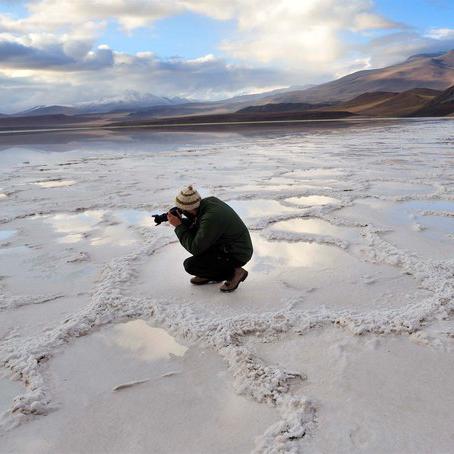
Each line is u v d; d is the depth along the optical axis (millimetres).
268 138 26547
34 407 2477
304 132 31766
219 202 3893
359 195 8492
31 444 2244
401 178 10516
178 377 2801
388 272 4508
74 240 5898
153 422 2393
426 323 3371
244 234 3955
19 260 5105
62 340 3242
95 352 3121
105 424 2387
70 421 2412
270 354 3025
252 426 2342
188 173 12016
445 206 7570
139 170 12844
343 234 5941
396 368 2826
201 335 3252
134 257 4992
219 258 3980
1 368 2914
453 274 4309
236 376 2771
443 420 2342
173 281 4340
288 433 2240
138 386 2717
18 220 7062
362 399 2523
